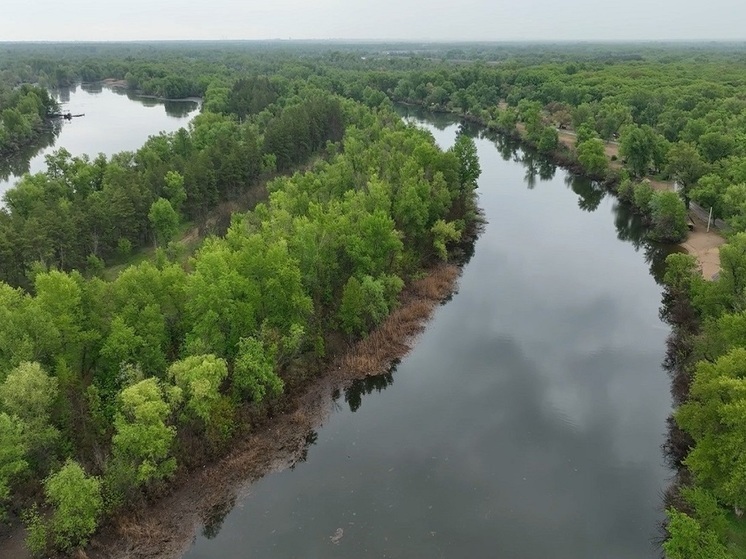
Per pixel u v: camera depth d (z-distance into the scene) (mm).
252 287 52469
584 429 50812
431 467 46312
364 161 105312
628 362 61031
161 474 40656
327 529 40125
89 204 86688
